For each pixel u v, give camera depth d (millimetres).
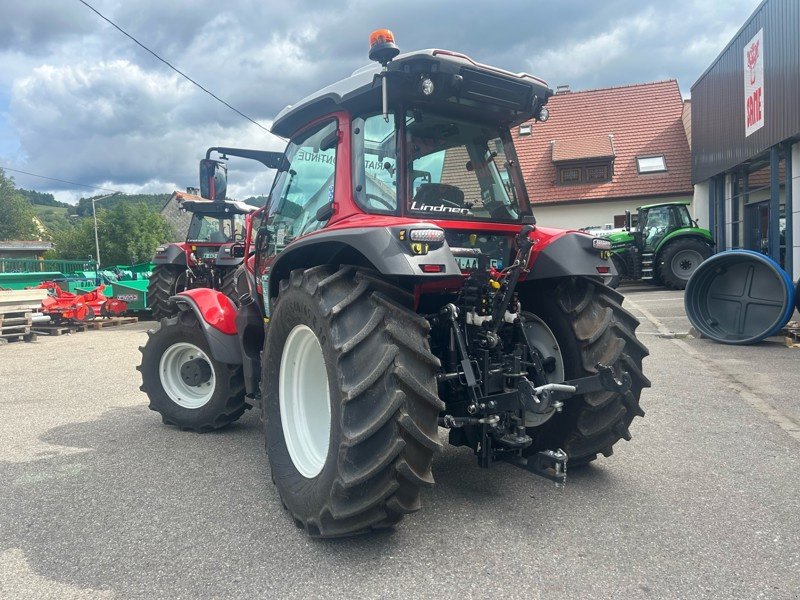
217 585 2338
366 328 2484
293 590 2287
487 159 3312
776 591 2227
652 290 16062
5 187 75438
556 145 23250
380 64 2834
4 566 2525
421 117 3041
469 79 2871
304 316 2820
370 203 2957
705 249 14984
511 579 2330
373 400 2416
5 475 3611
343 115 3121
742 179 14422
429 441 2422
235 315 4238
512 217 3334
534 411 2648
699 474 3430
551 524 2809
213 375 4395
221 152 4371
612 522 2824
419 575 2371
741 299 7988
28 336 10008
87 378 6746
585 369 3133
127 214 51625
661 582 2297
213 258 11586
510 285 3000
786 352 7117
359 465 2406
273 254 3775
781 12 10680
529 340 3414
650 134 22750
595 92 24812
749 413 4660
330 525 2557
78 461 3859
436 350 3055
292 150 3748
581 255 3164
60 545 2703
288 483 2947
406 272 2396
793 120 10211
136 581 2387
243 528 2842
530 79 3082
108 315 12453
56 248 53750
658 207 15805
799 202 10680
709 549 2551
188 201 11492
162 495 3268
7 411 5230
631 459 3697
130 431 4551
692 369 6305
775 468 3500
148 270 19000
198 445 4184
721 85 14477
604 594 2215
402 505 2467
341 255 2955
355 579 2354
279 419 3170
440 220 2992
